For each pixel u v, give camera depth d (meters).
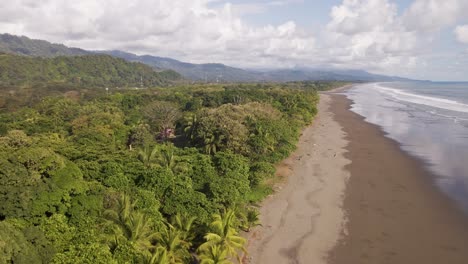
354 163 50.47
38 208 23.17
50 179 25.08
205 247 23.92
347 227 31.50
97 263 18.52
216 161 39.00
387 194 38.94
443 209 34.94
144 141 57.75
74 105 90.50
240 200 31.73
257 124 52.19
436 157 53.47
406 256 26.97
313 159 52.50
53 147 42.34
